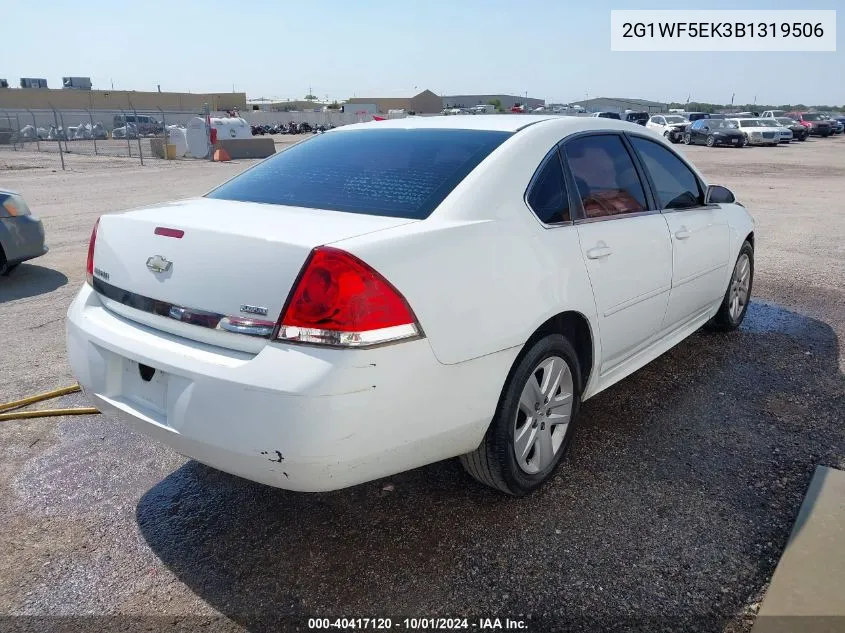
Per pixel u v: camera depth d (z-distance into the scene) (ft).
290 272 7.23
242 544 8.90
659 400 13.03
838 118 157.99
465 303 8.12
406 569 8.33
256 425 7.16
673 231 12.66
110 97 234.17
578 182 10.62
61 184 55.52
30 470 10.75
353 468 7.45
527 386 9.41
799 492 9.81
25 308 19.81
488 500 9.77
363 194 9.21
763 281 22.38
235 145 95.96
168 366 7.76
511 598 7.80
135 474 10.65
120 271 8.86
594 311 10.34
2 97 212.64
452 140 10.25
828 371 14.44
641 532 8.93
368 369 7.18
